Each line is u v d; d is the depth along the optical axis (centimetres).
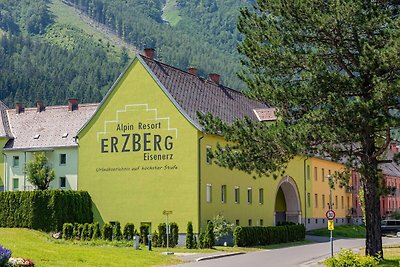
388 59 2983
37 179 6662
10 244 4088
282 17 3344
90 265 3419
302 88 3231
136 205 5534
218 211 5609
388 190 3416
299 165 7569
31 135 7306
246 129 3403
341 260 3061
